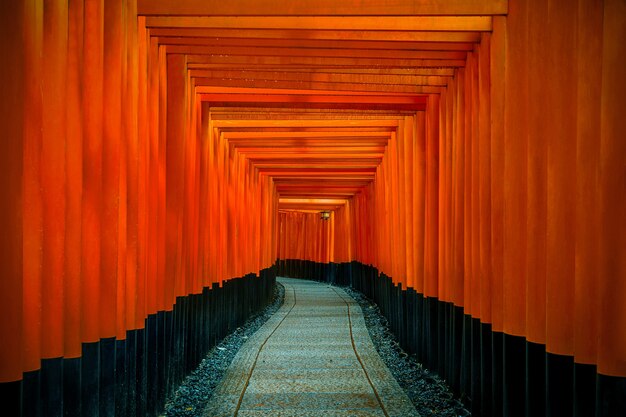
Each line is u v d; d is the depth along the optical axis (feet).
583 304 15.21
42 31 14.33
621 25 14.05
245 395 27.63
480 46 23.76
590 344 15.12
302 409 25.30
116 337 19.01
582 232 15.25
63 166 15.40
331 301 76.74
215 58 29.35
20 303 13.38
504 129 21.85
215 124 42.11
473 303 24.57
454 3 21.57
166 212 27.71
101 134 17.57
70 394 16.24
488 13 21.42
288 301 77.46
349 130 46.60
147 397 23.27
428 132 33.83
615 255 14.20
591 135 15.08
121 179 19.71
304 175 69.72
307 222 128.88
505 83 21.11
